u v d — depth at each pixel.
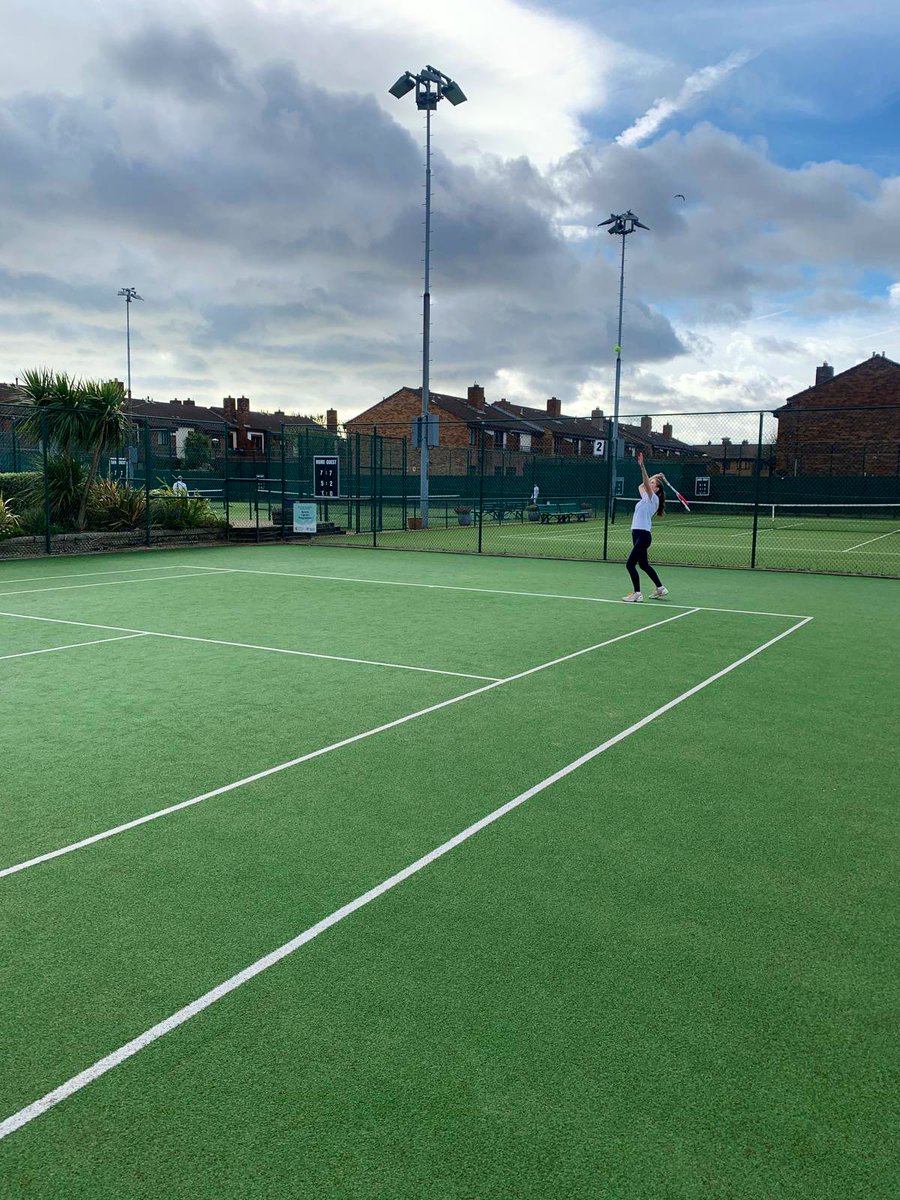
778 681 7.97
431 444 29.12
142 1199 2.28
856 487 43.19
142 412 70.12
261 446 71.25
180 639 9.87
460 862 4.25
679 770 5.57
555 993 3.18
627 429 72.44
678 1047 2.88
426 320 27.56
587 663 8.69
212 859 4.29
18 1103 2.63
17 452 25.52
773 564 19.53
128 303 59.69
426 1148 2.44
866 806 5.00
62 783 5.31
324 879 4.07
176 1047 2.88
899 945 3.53
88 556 19.69
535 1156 2.41
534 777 5.43
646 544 12.80
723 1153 2.43
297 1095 2.65
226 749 5.96
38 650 9.22
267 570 17.06
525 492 44.69
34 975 3.30
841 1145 2.46
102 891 3.96
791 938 3.57
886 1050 2.88
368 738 6.20
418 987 3.21
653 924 3.67
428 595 13.62
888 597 13.67
